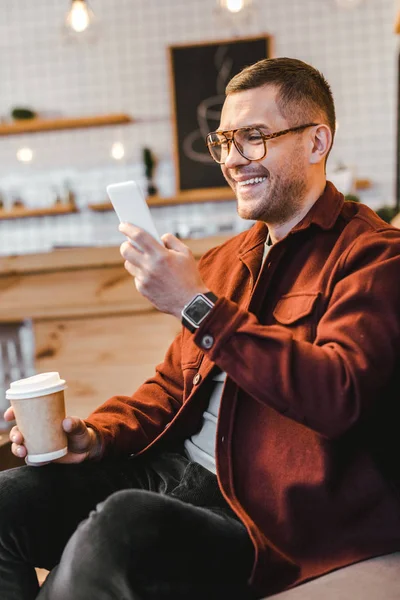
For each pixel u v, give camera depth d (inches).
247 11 156.9
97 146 190.2
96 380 121.7
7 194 193.0
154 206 188.5
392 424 46.9
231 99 51.4
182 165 184.5
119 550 39.1
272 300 50.5
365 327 43.4
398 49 173.9
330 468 44.4
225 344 43.4
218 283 57.9
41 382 47.8
